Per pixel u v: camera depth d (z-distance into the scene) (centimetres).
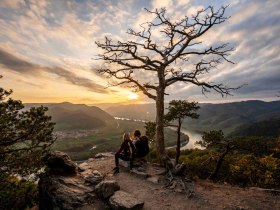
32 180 1296
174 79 1592
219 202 1033
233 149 2231
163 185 1201
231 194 1138
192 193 1108
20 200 1275
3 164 1090
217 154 2442
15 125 1079
